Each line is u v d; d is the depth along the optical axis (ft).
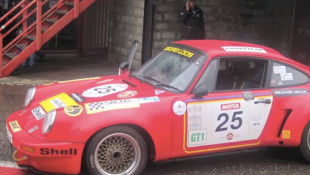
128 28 36.24
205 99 15.23
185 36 32.89
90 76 33.22
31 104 16.51
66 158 13.73
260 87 16.37
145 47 33.99
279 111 16.35
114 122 13.89
